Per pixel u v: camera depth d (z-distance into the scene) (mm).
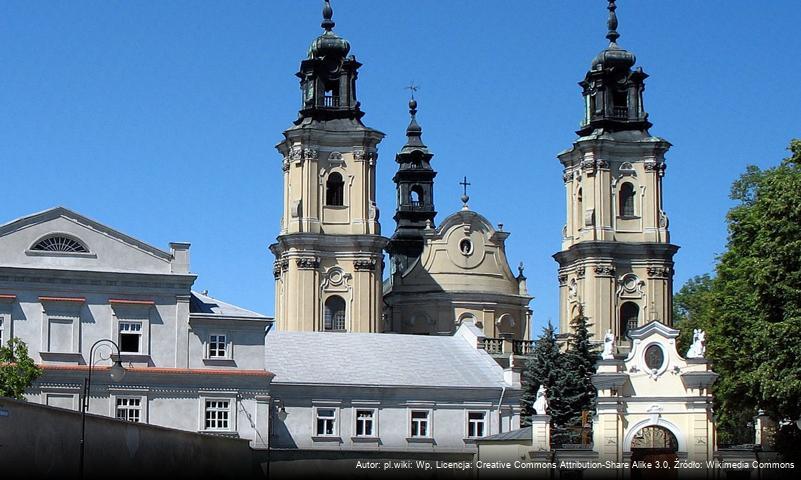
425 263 139000
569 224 138625
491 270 140125
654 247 134250
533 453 76812
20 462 53688
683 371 76625
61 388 89938
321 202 131750
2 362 79938
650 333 77438
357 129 132250
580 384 108688
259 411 93000
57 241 91750
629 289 134375
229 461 82062
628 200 135875
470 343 109062
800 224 73875
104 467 61812
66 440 58188
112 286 91875
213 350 93125
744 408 83750
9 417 52875
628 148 135500
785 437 76312
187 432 73875
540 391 79000
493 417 101125
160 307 92500
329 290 130875
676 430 76250
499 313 139000
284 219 133625
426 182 158000
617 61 137000
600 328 133000
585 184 135625
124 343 91812
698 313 125750
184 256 93312
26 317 90312
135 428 65750
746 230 87250
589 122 137375
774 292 74312
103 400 90688
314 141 132000
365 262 131000
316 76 133875
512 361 111500
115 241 92500
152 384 91562
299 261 130375
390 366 103250
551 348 110750
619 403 76625
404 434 99562
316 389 98438
